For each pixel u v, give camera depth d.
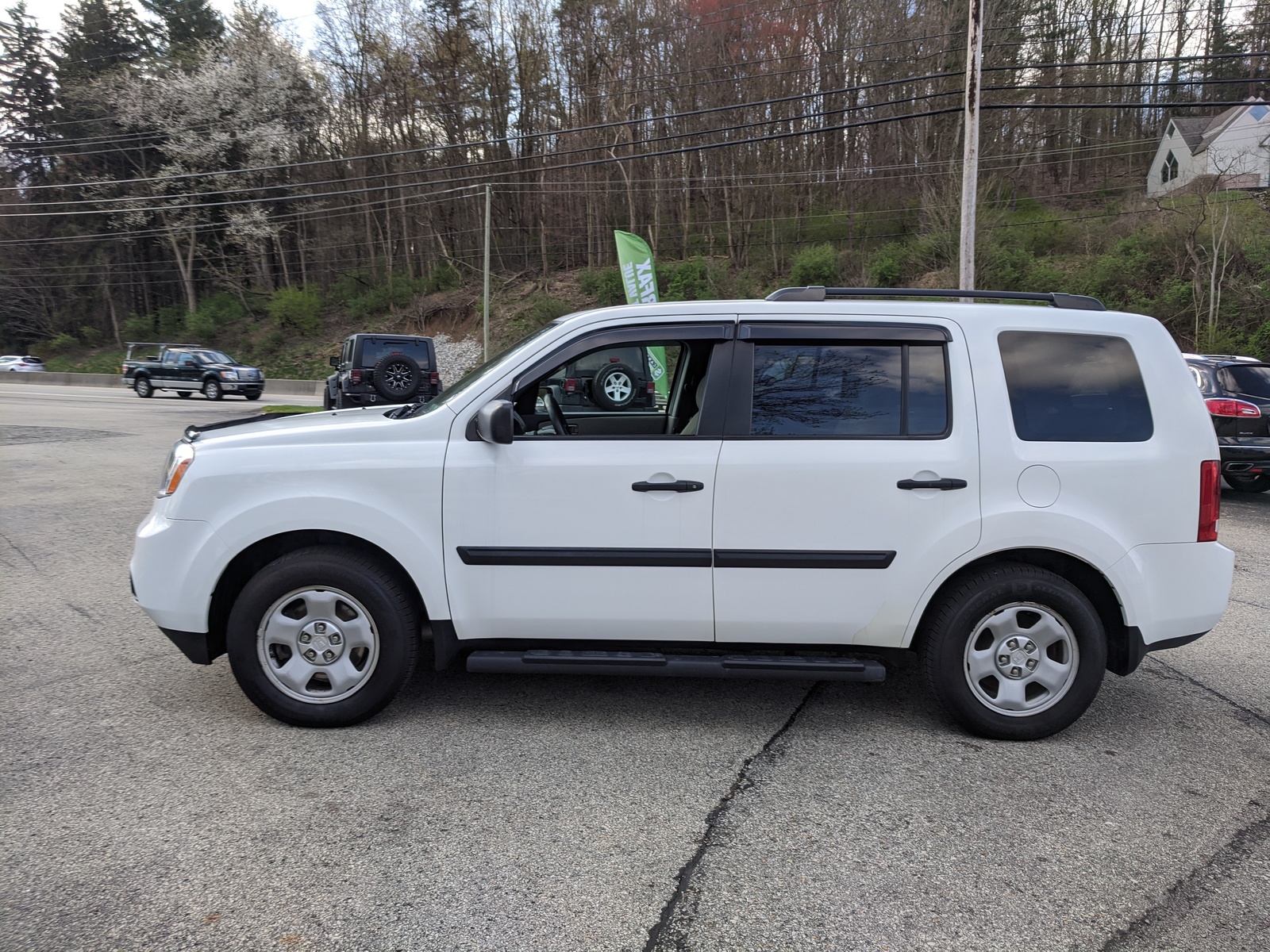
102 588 5.90
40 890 2.48
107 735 3.57
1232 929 2.40
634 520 3.54
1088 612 3.56
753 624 3.59
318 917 2.38
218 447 3.64
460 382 4.21
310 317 45.88
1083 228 38.28
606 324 3.67
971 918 2.43
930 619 3.64
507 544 3.57
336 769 3.30
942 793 3.19
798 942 2.31
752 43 38.78
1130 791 3.23
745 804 3.09
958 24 35.97
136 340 50.62
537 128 45.47
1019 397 3.61
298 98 46.62
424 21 44.88
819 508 3.53
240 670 3.59
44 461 12.07
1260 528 9.07
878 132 41.78
